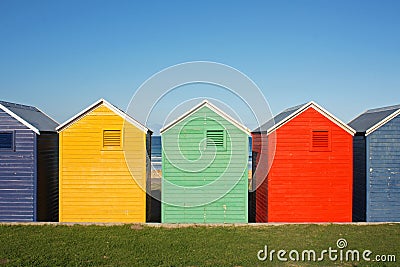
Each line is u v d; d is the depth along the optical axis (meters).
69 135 15.72
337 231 14.75
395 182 16.19
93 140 15.72
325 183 16.03
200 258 11.78
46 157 16.78
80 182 15.74
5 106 16.02
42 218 16.33
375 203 16.14
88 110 15.66
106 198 15.76
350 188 16.05
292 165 16.02
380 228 15.20
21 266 11.02
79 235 13.95
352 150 16.03
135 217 15.77
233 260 11.66
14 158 15.62
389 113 16.78
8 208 15.63
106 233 14.23
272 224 15.62
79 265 11.16
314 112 16.05
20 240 13.34
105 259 11.65
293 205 15.99
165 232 14.41
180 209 15.73
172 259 11.67
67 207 15.73
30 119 16.75
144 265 11.20
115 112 15.68
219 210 15.73
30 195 15.61
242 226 15.38
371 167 16.14
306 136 16.03
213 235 14.11
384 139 16.19
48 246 12.75
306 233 14.46
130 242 13.21
